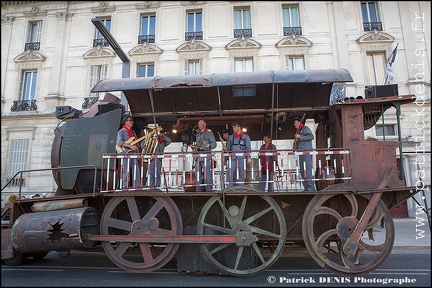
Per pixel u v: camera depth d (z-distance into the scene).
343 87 7.10
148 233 5.62
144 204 6.28
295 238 5.86
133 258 7.59
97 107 7.15
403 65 17.53
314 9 18.64
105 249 5.68
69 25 20.09
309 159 6.68
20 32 20.42
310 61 18.08
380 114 6.62
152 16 19.89
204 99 7.51
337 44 18.00
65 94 19.23
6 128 19.09
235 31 18.75
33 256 7.48
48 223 5.43
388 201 6.14
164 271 6.17
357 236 5.44
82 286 5.01
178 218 5.69
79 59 19.56
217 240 5.48
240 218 5.58
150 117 7.86
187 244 5.85
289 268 6.50
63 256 7.81
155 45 18.97
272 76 5.95
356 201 5.61
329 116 7.25
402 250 8.80
